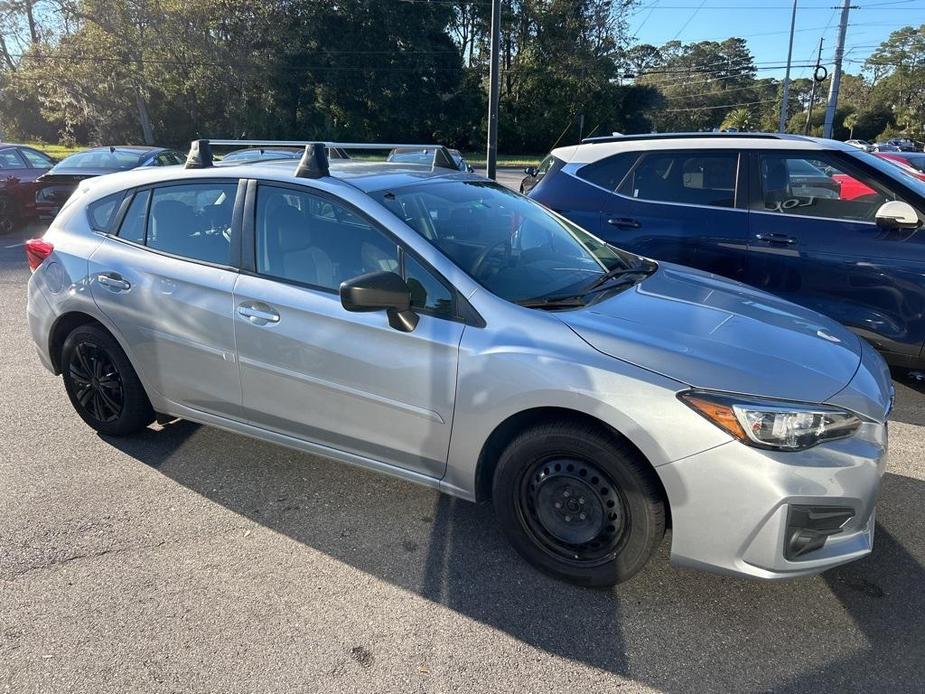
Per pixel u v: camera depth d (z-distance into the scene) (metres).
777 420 2.25
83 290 3.69
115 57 38.16
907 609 2.55
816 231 4.70
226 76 40.69
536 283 2.97
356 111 45.56
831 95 24.47
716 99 93.00
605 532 2.57
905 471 3.58
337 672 2.26
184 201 3.49
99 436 3.99
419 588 2.69
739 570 2.34
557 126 51.03
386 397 2.87
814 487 2.24
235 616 2.52
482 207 3.44
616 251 3.71
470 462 2.75
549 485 2.64
